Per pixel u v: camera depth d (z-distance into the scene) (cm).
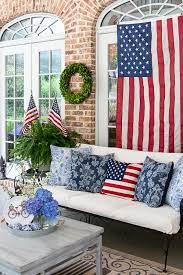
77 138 502
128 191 373
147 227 318
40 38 562
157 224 311
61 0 514
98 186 395
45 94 566
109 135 500
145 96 442
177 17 412
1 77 622
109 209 342
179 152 427
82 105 500
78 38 501
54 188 406
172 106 425
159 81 431
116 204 352
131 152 411
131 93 451
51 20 552
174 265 318
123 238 382
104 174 399
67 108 515
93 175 399
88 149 437
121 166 390
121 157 413
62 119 527
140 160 398
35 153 469
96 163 404
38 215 266
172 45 418
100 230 276
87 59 494
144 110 444
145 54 436
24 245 246
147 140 446
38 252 235
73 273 300
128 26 444
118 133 464
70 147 468
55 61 549
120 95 458
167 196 343
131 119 454
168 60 423
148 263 319
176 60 418
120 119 461
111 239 380
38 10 546
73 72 502
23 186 311
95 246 279
